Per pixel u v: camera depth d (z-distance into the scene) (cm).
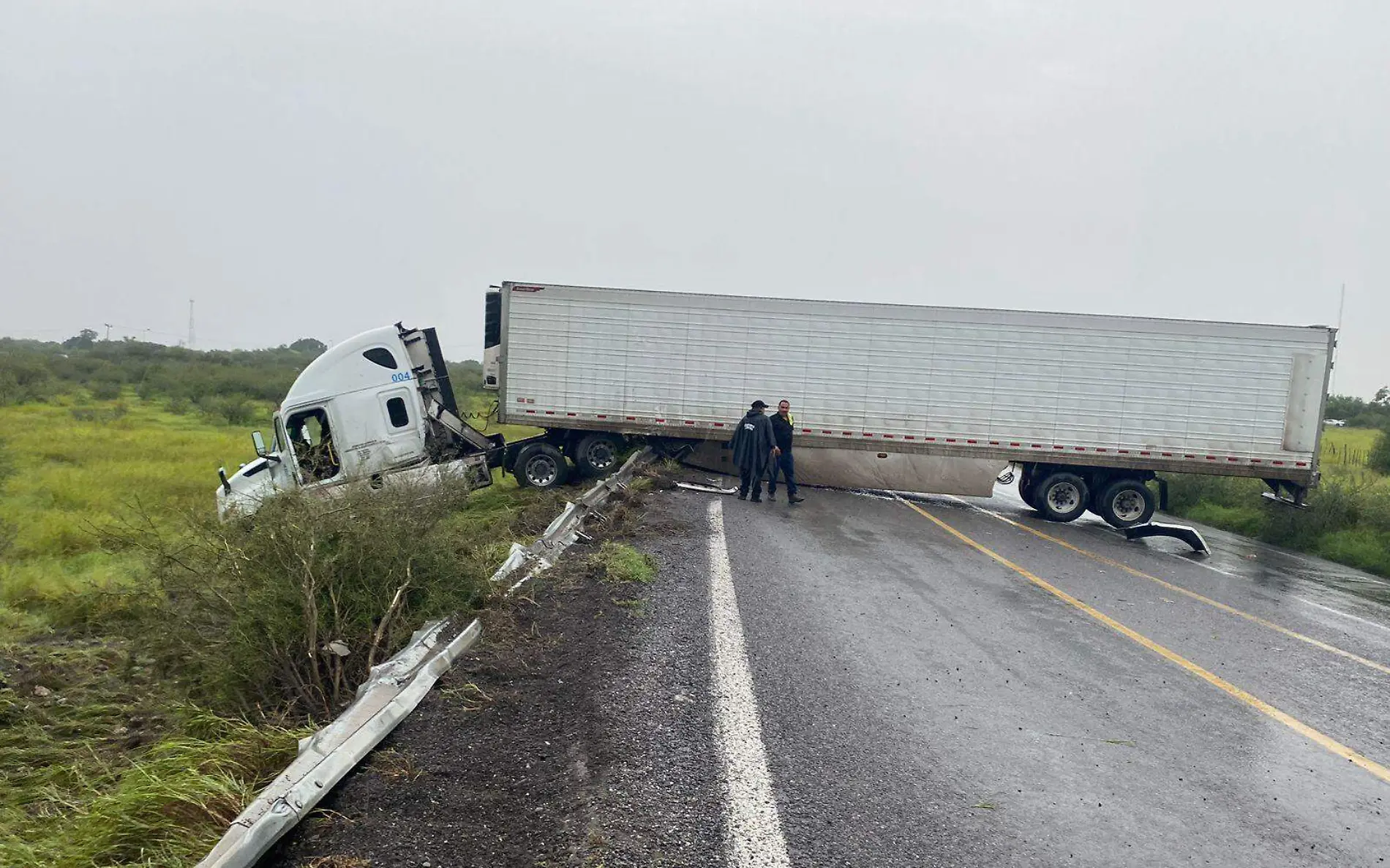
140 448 1944
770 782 420
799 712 516
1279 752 523
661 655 589
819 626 710
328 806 375
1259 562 1361
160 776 406
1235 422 1599
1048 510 1642
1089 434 1612
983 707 556
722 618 703
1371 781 491
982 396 1620
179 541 673
